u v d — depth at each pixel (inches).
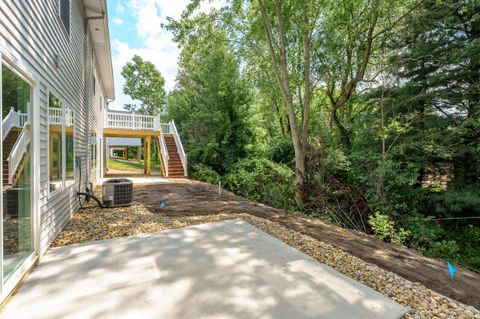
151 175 553.3
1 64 91.2
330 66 386.0
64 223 178.1
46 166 139.6
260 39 394.3
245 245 152.9
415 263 147.6
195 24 361.1
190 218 210.8
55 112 163.5
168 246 147.5
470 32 294.0
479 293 115.6
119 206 242.2
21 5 109.9
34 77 122.6
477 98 284.8
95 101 391.5
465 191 285.4
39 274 111.3
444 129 303.9
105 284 104.3
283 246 153.9
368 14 351.3
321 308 92.0
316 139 389.1
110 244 148.5
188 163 562.6
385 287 110.5
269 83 466.6
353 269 127.6
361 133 375.6
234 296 98.1
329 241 172.2
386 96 352.2
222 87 557.0
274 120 677.9
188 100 741.3
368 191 310.3
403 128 316.5
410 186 313.7
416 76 328.2
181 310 88.7
